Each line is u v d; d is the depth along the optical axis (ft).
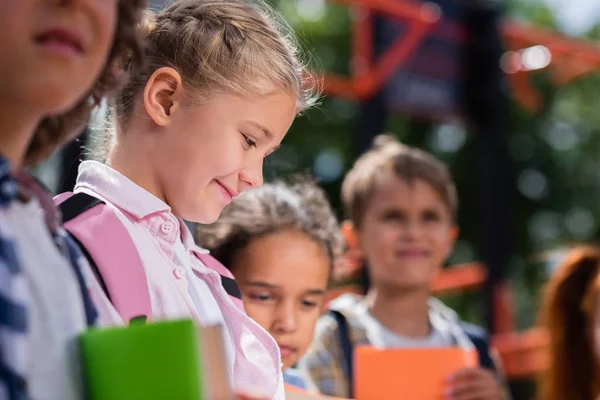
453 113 25.64
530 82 43.80
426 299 10.12
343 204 11.28
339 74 44.01
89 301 3.68
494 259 24.86
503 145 25.91
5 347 2.97
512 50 29.30
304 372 8.87
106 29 3.43
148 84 4.95
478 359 9.97
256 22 5.35
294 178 9.09
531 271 42.24
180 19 5.26
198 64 4.99
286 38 5.76
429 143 43.68
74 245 3.93
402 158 10.55
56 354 3.23
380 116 23.21
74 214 4.36
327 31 45.14
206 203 4.92
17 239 3.21
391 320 9.81
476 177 42.34
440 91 25.14
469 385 8.13
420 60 24.68
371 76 22.86
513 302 41.16
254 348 5.17
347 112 43.55
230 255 7.54
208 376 3.07
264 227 7.54
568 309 11.68
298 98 5.35
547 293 12.09
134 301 4.29
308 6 46.06
